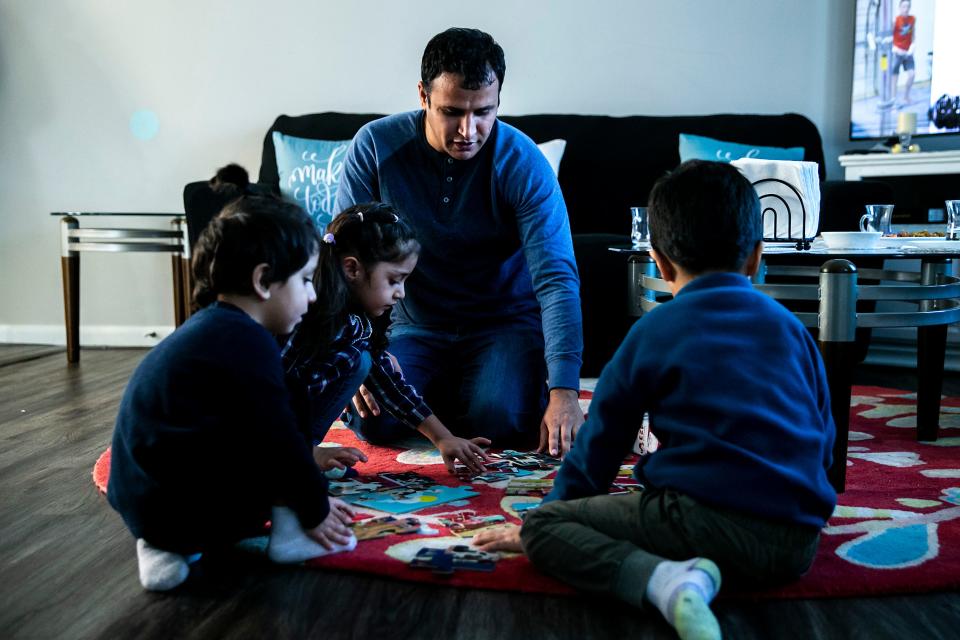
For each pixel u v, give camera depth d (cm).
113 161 375
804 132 317
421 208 191
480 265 196
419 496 152
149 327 379
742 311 110
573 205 319
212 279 118
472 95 166
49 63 373
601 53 351
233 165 214
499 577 117
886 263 311
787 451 105
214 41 366
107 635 105
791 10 339
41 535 141
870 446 190
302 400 144
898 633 102
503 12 354
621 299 271
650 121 326
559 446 166
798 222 189
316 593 115
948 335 298
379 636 103
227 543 125
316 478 121
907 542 128
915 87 321
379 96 363
